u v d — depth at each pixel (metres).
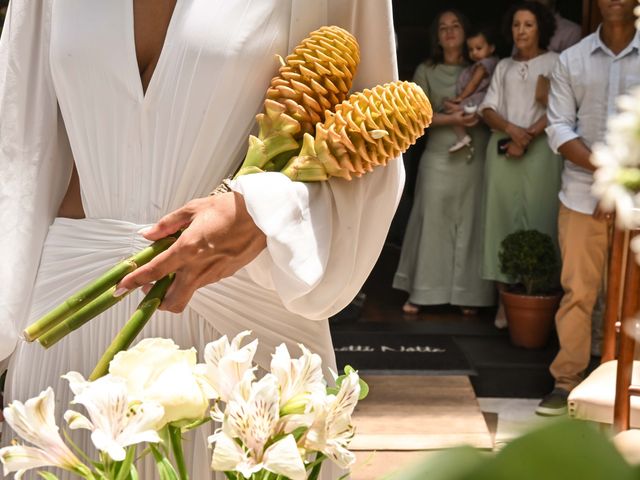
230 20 1.32
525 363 5.46
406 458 3.92
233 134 1.35
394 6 8.37
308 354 0.81
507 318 5.85
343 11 1.35
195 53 1.32
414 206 6.66
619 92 4.89
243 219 1.18
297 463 0.71
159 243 1.18
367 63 1.36
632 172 0.83
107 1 1.36
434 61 6.46
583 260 5.04
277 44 1.33
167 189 1.36
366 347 5.82
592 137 4.96
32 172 1.41
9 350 1.37
